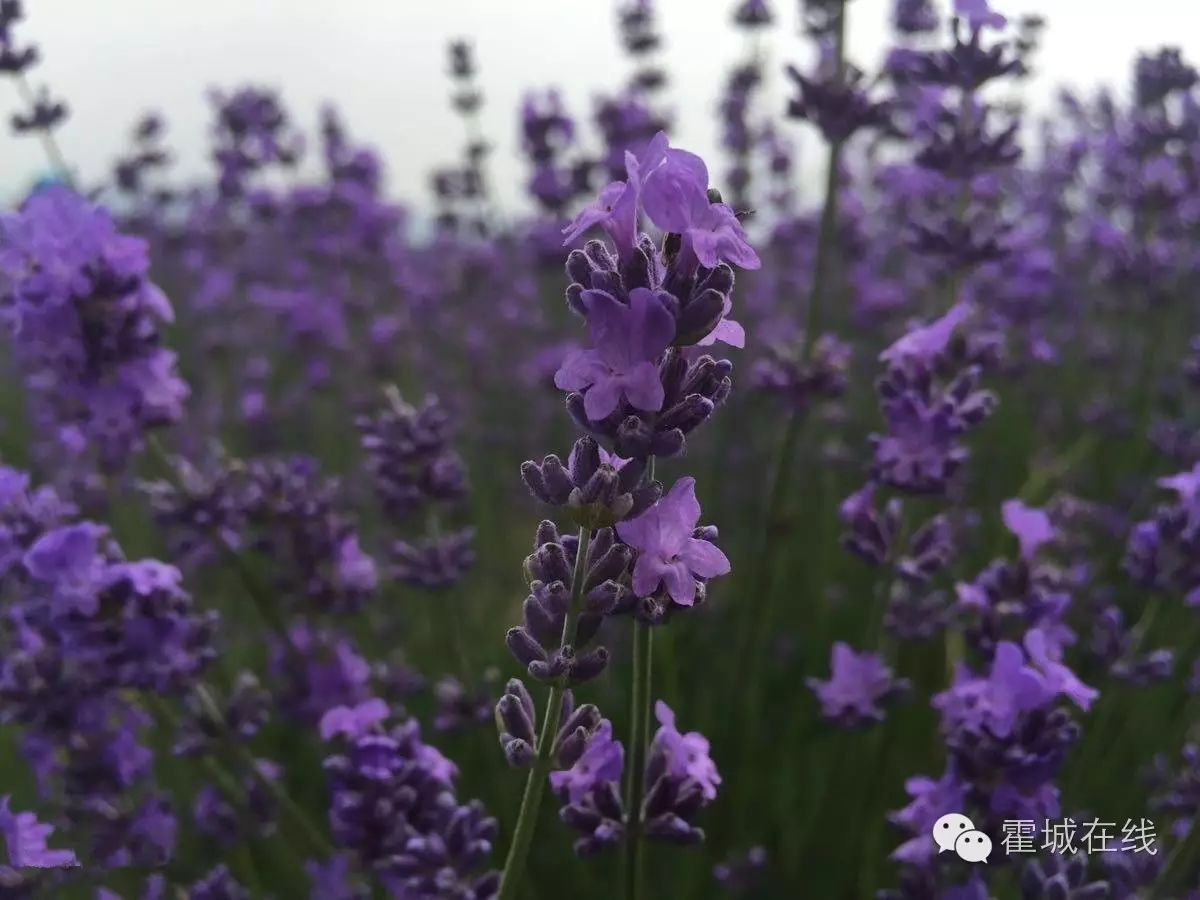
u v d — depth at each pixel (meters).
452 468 0.18
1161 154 0.29
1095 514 0.25
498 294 0.40
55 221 0.14
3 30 0.25
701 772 0.10
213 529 0.17
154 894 0.15
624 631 0.23
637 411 0.08
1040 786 0.11
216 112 0.42
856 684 0.16
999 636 0.14
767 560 0.21
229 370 0.38
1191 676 0.20
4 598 0.15
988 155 0.19
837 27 0.19
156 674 0.14
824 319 0.38
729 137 0.36
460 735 0.20
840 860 0.18
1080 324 0.36
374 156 0.41
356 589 0.18
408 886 0.11
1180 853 0.12
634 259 0.08
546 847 0.19
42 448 0.27
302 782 0.21
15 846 0.13
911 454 0.15
